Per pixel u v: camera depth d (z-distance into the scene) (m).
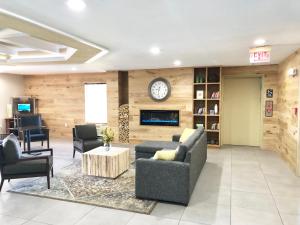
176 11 2.43
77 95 8.37
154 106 7.30
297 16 2.58
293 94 4.69
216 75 6.79
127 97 8.02
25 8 2.31
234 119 7.11
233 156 5.83
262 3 2.22
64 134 8.63
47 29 2.96
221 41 3.68
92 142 5.45
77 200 3.35
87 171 4.37
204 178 4.27
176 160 3.36
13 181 4.07
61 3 2.20
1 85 8.05
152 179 3.32
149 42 3.75
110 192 3.63
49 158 3.93
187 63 6.09
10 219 2.86
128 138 7.68
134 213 3.01
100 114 8.17
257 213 3.01
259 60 4.09
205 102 6.84
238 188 3.82
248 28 3.02
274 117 6.47
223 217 2.91
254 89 6.88
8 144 3.65
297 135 4.39
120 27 2.96
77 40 3.54
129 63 6.03
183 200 3.20
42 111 8.83
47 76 8.66
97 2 2.18
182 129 7.05
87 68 7.00
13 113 8.06
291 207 3.17
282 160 5.47
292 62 4.75
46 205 3.22
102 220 2.84
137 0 2.14
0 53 4.88
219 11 2.43
